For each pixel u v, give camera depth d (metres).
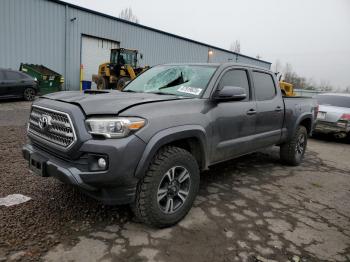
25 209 3.19
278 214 3.57
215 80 3.76
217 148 3.69
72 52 19.52
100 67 19.41
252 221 3.34
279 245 2.89
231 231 3.08
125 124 2.64
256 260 2.62
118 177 2.61
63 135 2.79
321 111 9.23
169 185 3.03
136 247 2.68
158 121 2.86
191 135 3.18
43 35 17.89
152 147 2.75
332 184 4.88
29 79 13.24
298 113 5.55
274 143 5.09
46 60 18.25
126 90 4.24
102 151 2.56
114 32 21.69
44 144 3.04
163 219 2.97
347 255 2.81
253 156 6.35
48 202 3.38
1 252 2.45
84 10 19.61
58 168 2.72
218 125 3.63
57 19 18.41
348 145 8.96
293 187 4.57
